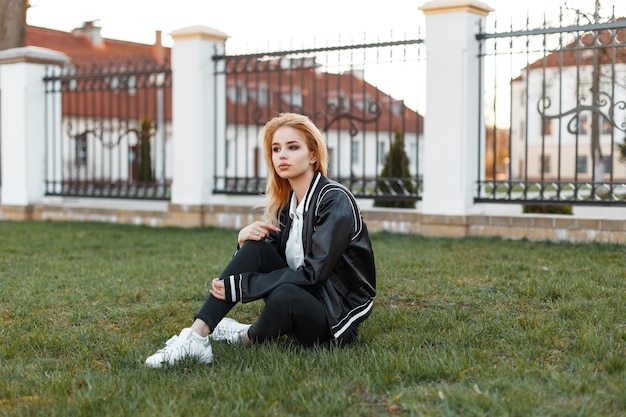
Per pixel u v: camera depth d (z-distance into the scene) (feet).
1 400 9.66
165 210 33.22
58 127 38.58
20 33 45.21
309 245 11.10
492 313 13.84
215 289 10.87
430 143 26.21
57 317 14.65
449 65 25.76
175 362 10.65
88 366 11.10
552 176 108.17
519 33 24.67
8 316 14.75
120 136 34.88
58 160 38.78
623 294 15.02
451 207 25.86
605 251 21.30
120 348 11.85
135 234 28.96
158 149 81.92
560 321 13.00
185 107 32.12
